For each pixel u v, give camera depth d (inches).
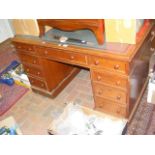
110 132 66.6
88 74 107.6
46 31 79.3
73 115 74.0
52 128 70.4
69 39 71.6
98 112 73.3
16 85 112.0
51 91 94.4
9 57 141.9
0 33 156.8
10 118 80.3
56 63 90.4
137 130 74.0
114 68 63.1
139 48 64.6
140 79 78.1
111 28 61.6
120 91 68.3
